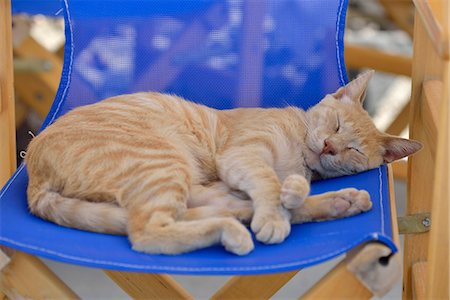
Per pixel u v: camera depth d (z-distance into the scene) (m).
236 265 1.38
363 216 1.57
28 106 3.17
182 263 1.39
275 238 1.50
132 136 1.69
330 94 2.02
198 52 2.06
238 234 1.45
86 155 1.63
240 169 1.74
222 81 2.07
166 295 1.78
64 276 2.56
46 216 1.57
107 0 2.01
